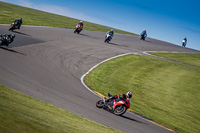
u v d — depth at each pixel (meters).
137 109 12.07
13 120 3.88
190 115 13.30
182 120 12.28
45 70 13.40
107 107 9.59
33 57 15.25
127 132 7.45
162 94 15.75
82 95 11.08
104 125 7.22
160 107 13.52
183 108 14.13
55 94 9.59
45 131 3.87
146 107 12.95
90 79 15.20
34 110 5.75
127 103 9.40
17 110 4.97
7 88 7.67
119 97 9.40
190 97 16.23
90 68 17.73
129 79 17.47
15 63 12.57
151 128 9.21
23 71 11.63
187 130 11.00
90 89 13.09
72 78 13.98
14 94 7.07
